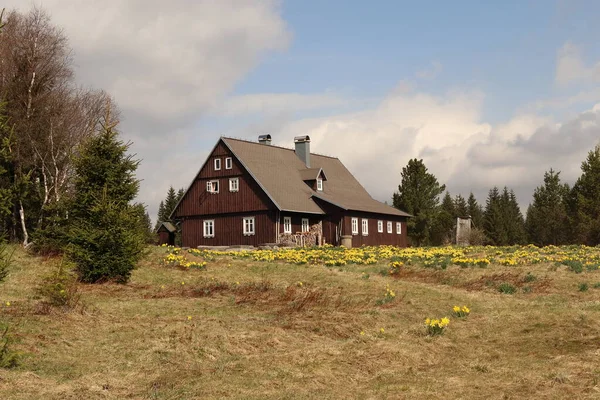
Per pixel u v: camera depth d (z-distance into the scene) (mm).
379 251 35594
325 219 51000
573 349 11789
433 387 9703
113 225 20891
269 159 51594
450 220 72438
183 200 51344
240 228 47844
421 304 17906
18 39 36625
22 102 36000
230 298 18812
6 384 9367
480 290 21094
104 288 19812
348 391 9656
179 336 12891
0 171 12609
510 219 80500
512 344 12648
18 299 16594
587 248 37375
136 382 10078
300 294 19516
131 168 21844
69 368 10656
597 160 63469
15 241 34562
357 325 14773
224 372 10656
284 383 10016
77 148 22672
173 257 26156
